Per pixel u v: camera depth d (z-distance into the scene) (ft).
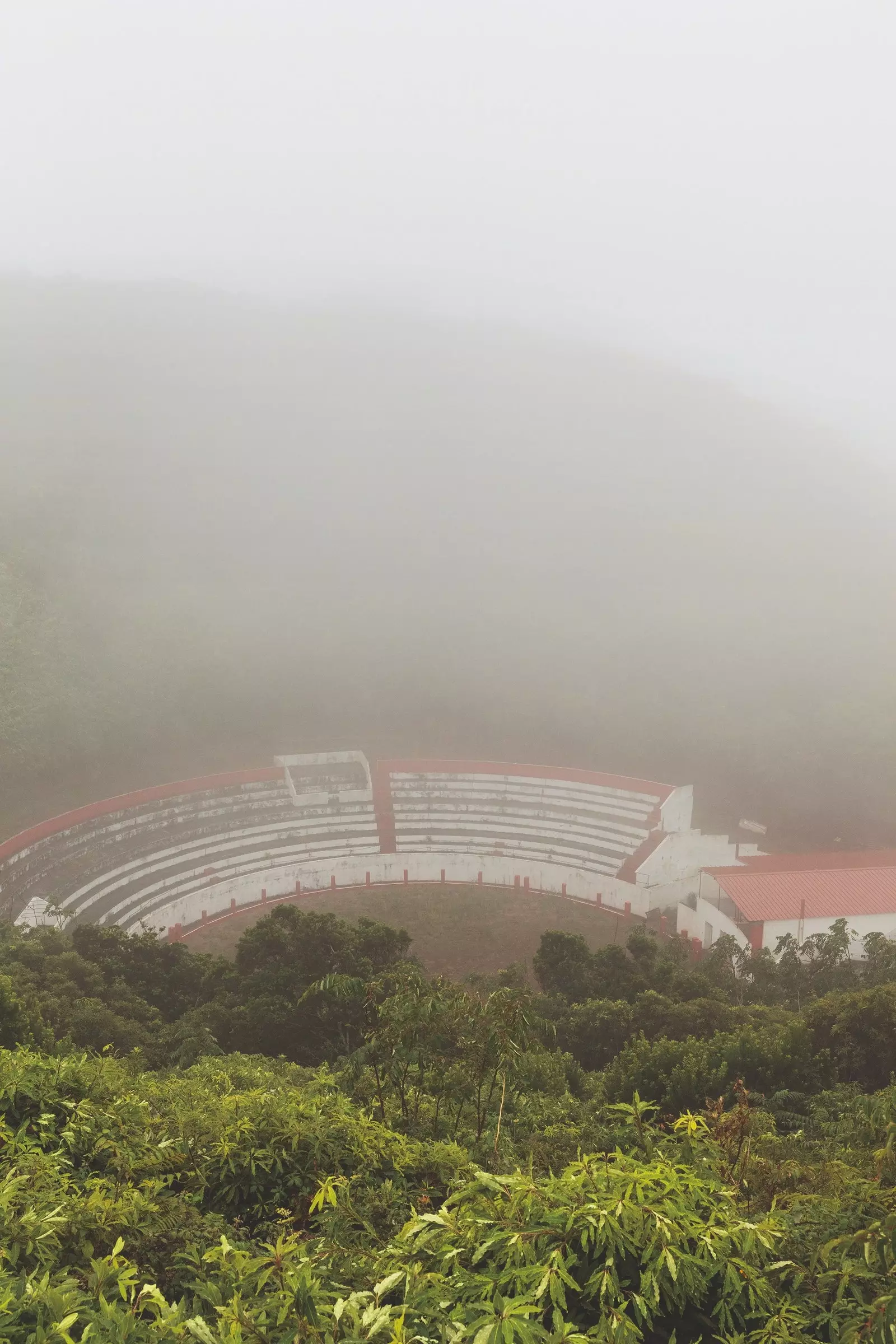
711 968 140.87
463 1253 17.74
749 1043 73.72
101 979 109.09
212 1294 17.39
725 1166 25.75
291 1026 98.78
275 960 111.45
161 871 196.24
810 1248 19.75
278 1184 28.78
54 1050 65.67
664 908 185.78
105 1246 22.26
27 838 188.03
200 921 178.60
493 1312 15.07
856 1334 16.11
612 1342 15.11
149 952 125.08
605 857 209.87
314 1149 29.43
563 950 134.82
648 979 125.39
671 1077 70.44
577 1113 59.72
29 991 88.58
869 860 196.65
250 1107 33.09
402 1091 41.91
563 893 194.08
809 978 137.28
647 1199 17.97
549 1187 18.42
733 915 168.86
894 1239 17.97
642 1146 26.13
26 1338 15.23
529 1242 16.96
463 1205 19.29
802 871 178.60
